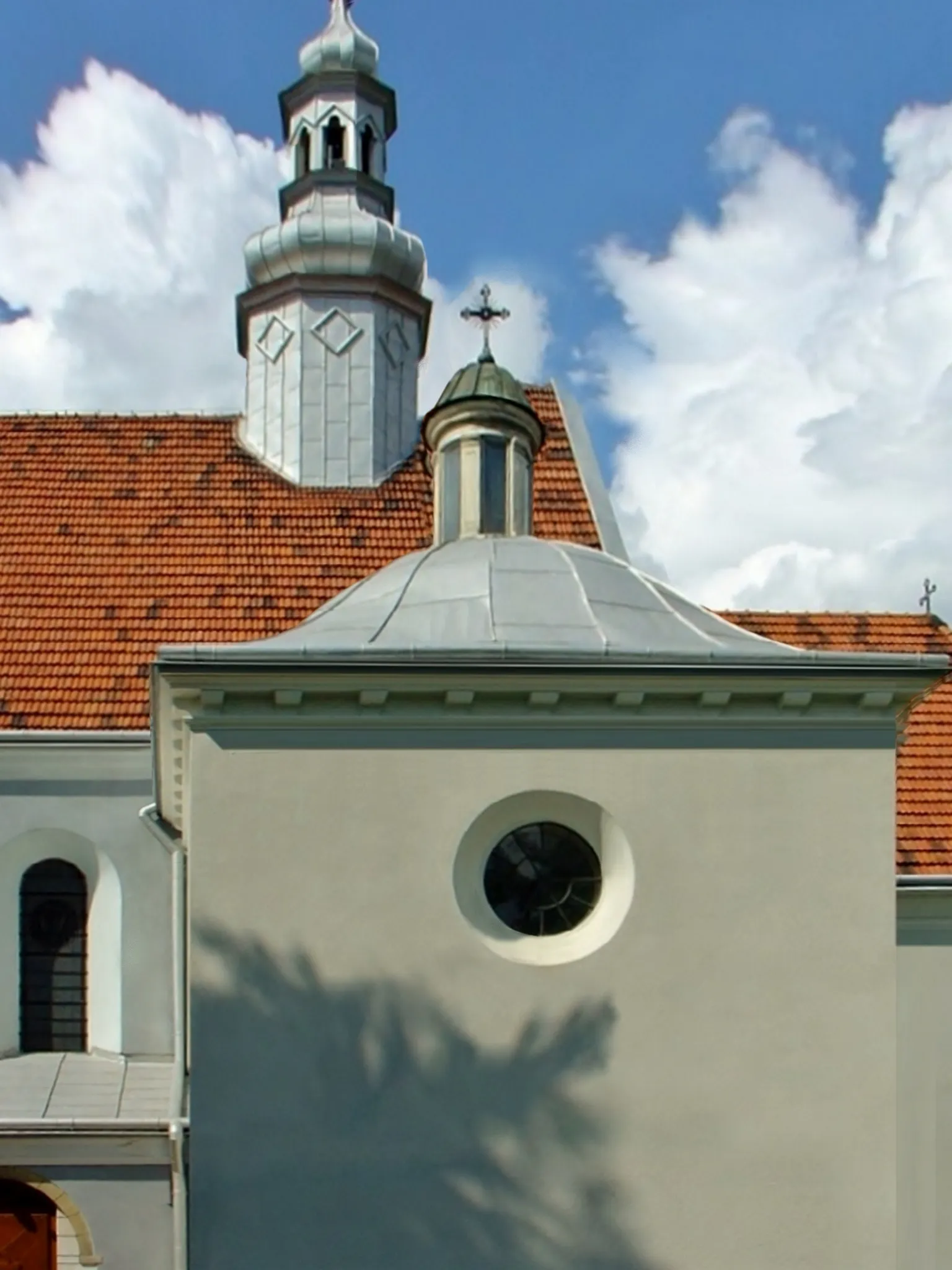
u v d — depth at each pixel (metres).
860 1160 10.66
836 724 11.03
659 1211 10.47
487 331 15.47
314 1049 10.31
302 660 10.34
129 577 17.78
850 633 19.52
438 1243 10.28
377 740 10.68
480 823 10.77
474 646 10.55
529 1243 10.35
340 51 23.86
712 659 10.66
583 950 10.71
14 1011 15.08
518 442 15.07
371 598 12.98
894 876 10.94
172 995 14.94
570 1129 10.47
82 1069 14.59
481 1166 10.37
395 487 20.84
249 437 22.06
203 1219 10.09
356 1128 10.28
